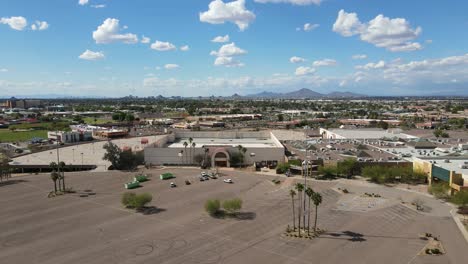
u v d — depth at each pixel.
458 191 102.50
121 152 167.00
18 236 81.62
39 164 165.50
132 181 136.75
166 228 86.06
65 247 75.38
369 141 198.88
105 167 164.62
